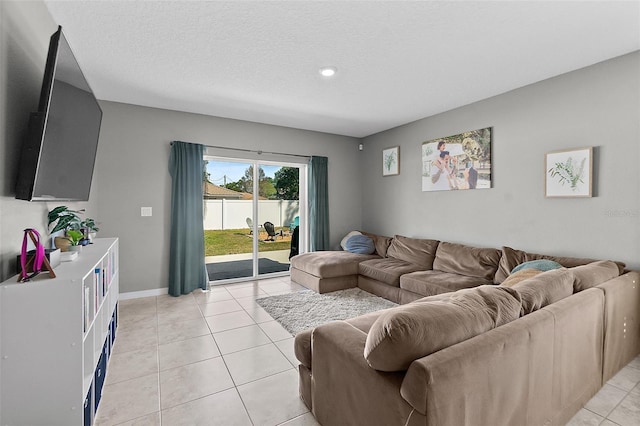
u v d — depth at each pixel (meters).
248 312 3.35
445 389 1.02
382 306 3.52
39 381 1.35
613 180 2.60
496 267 3.26
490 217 3.55
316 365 1.65
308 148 5.12
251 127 4.60
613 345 2.05
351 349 1.43
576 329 1.65
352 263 4.21
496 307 1.36
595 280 2.05
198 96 3.54
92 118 2.25
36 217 1.84
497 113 3.47
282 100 3.67
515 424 1.29
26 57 1.68
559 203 2.95
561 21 2.08
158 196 3.97
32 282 1.35
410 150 4.62
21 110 1.62
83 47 2.45
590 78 2.73
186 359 2.35
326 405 1.57
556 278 1.80
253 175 4.76
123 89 3.33
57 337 1.37
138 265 3.87
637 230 2.47
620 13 1.99
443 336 1.15
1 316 1.31
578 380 1.70
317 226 5.11
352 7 1.95
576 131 2.82
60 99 1.67
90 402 1.61
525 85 3.20
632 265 2.50
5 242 1.45
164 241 4.02
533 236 3.15
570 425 1.62
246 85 3.22
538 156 3.10
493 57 2.60
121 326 2.96
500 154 3.44
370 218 5.46
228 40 2.35
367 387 1.28
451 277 3.29
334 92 3.41
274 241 5.00
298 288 4.29
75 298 1.39
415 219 4.55
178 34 2.27
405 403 1.09
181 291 3.99
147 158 3.90
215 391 1.96
